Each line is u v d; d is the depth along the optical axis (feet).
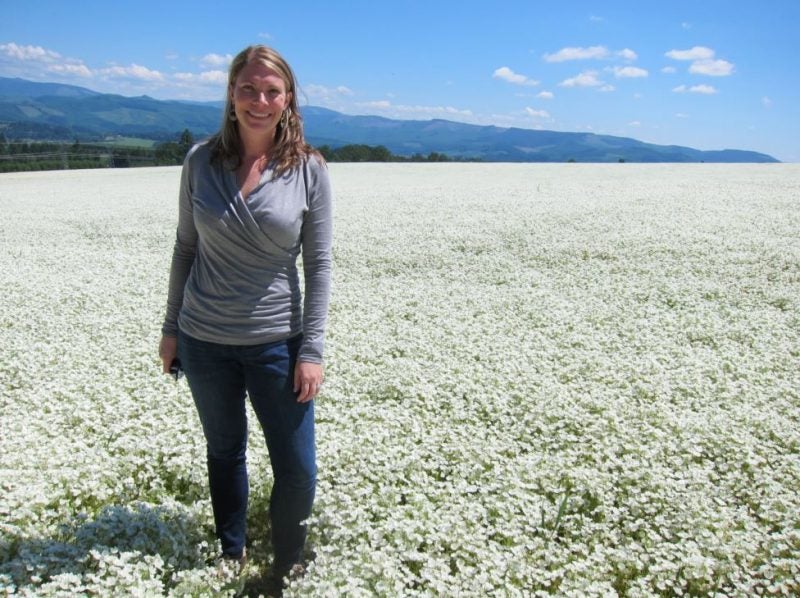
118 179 108.58
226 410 11.53
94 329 27.50
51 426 17.80
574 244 46.37
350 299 33.19
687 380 21.63
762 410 19.40
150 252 46.65
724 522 13.39
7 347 24.76
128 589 10.71
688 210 60.75
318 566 11.83
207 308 10.95
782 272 37.55
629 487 14.99
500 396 20.34
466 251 45.80
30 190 89.86
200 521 13.73
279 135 11.05
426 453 16.72
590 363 23.32
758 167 131.03
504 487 14.92
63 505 13.67
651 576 12.22
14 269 40.09
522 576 11.87
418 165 147.64
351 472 15.25
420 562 12.44
